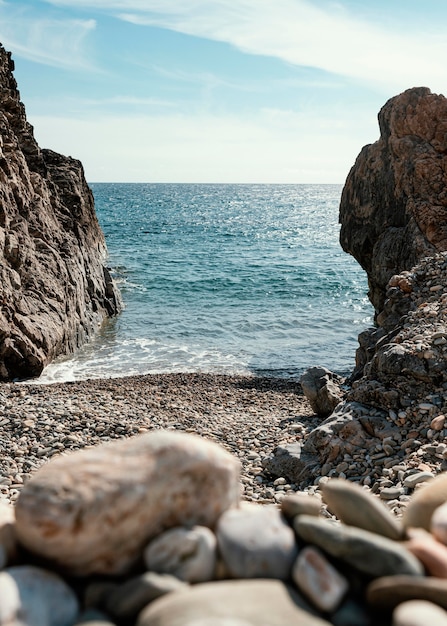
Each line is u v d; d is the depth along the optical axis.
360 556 2.91
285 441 11.77
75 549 2.99
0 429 12.38
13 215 24.48
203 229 88.56
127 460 3.28
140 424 13.10
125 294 38.31
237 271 48.06
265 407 16.09
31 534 2.99
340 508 3.47
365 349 14.15
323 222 107.56
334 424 9.28
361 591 2.90
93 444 11.73
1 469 10.16
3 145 26.47
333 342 26.97
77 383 18.94
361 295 38.59
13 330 20.62
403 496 6.72
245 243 70.81
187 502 3.27
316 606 2.80
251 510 3.50
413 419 8.91
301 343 26.77
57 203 32.38
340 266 51.62
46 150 38.03
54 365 22.83
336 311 33.72
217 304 35.50
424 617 2.48
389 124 28.80
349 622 2.72
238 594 2.77
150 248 64.31
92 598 2.97
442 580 2.88
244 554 3.06
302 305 35.41
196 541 3.07
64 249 28.61
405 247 26.48
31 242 25.11
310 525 3.11
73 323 25.92
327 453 9.02
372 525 3.32
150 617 2.64
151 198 191.75
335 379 14.05
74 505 3.00
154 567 3.06
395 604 2.71
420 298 13.38
